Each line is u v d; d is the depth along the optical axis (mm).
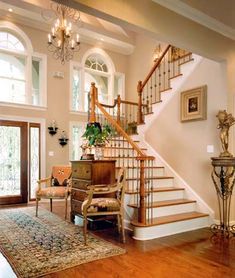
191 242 3312
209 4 3158
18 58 6660
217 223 4047
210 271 2467
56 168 5082
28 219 4398
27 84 6586
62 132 6930
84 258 2725
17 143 6273
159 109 5301
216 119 4141
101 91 8336
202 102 4336
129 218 3869
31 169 6453
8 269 2465
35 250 2938
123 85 8664
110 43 8102
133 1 2881
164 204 4008
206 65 4340
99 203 3305
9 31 6480
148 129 5555
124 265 2586
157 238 3461
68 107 7094
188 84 4676
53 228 3832
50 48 6875
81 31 7207
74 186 4180
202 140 4371
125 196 3938
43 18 6246
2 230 3725
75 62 7383
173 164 4902
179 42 3342
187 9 3279
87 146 4590
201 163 4375
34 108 6516
